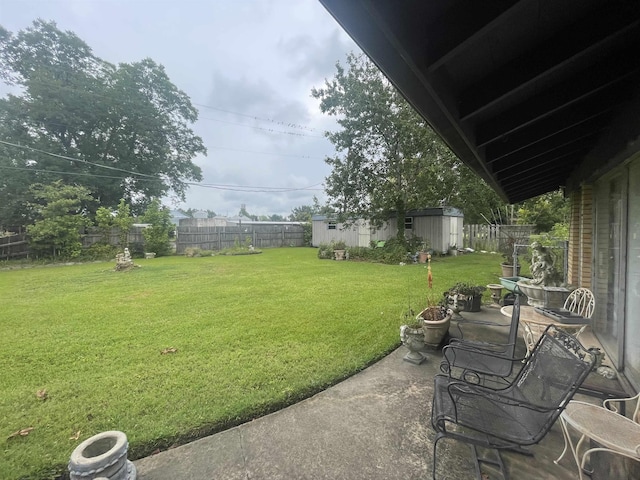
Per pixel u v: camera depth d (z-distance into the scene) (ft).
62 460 6.07
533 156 9.71
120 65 63.62
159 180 71.15
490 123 7.14
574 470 5.73
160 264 37.76
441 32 4.17
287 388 8.61
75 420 7.32
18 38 52.34
